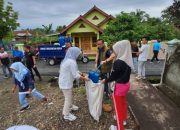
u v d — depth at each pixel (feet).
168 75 12.85
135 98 11.12
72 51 8.48
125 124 8.38
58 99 11.45
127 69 7.13
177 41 12.59
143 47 14.20
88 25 36.17
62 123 8.86
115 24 29.55
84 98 10.83
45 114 9.72
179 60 11.60
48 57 26.91
